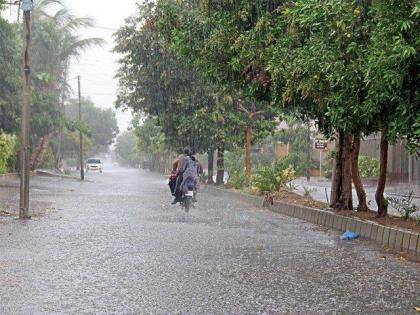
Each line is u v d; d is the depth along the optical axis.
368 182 35.50
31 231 12.41
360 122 10.93
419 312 6.16
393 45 8.32
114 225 13.57
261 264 8.75
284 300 6.63
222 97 27.20
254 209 18.94
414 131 9.35
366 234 11.70
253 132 29.75
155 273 8.03
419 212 16.41
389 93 9.19
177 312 6.12
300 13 10.58
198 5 14.73
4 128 33.50
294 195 20.92
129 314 6.04
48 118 41.75
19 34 37.12
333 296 6.83
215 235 11.91
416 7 7.88
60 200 21.69
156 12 15.04
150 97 30.48
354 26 9.97
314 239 11.55
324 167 52.16
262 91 14.23
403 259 9.30
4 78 30.94
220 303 6.48
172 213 16.89
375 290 7.14
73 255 9.41
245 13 13.43
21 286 7.20
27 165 15.01
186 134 30.28
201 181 37.38
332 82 10.56
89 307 6.28
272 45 12.56
